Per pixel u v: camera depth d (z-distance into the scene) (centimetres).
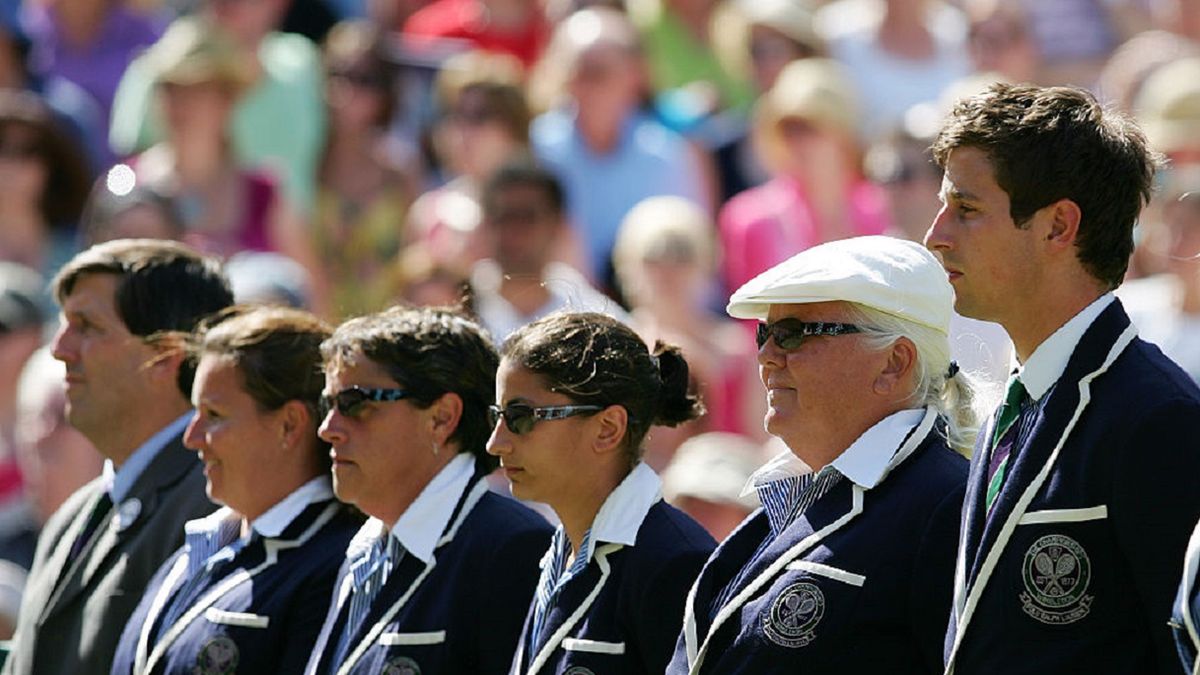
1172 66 3155
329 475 1847
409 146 3794
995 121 1375
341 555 1808
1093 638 1313
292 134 3566
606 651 1562
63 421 2792
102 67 3934
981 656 1344
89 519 2052
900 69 3634
